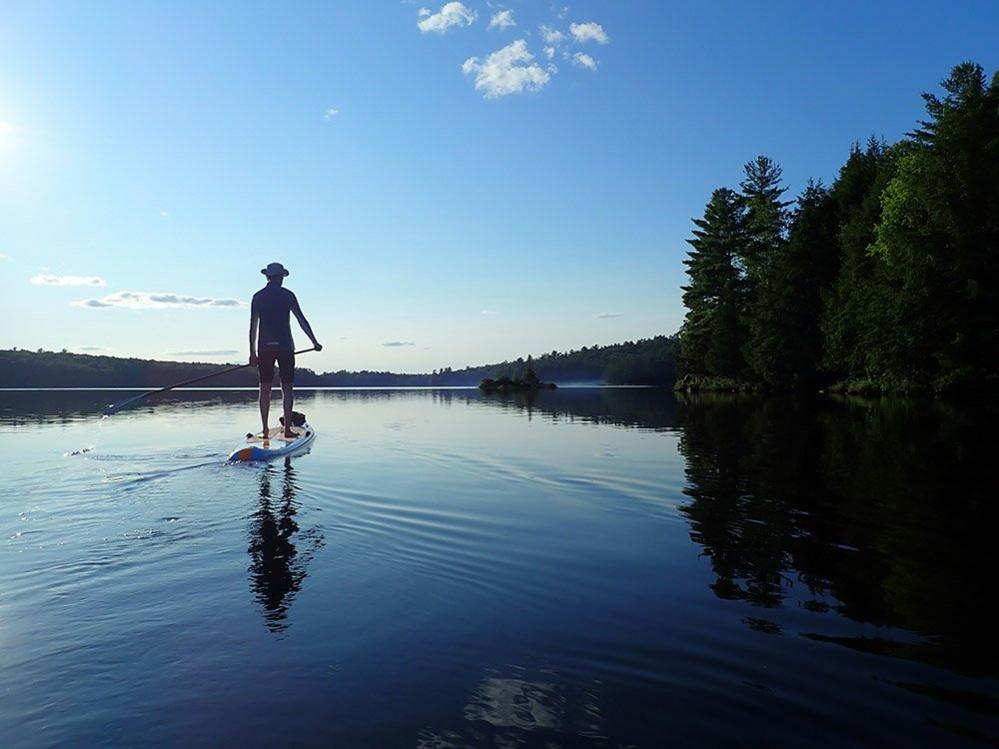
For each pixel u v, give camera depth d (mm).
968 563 3951
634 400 32812
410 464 8344
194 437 11398
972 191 27797
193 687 2416
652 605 3266
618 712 2227
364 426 15352
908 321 29531
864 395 33438
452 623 3029
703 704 2279
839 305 37406
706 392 46875
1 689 2398
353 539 4520
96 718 2205
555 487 6684
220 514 5250
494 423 16359
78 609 3191
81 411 20734
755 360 42688
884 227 31625
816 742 2035
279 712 2238
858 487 6543
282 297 11086
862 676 2482
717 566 3938
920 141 32062
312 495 6059
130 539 4488
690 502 5891
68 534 4613
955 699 2303
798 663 2598
